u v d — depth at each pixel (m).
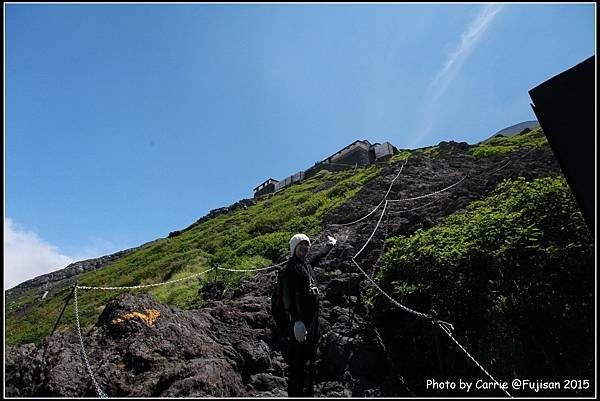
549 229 6.93
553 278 6.34
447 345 7.03
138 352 5.86
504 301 6.88
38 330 16.23
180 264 20.62
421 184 18.20
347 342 7.38
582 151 5.61
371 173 27.06
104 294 19.83
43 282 55.25
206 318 7.97
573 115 5.77
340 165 48.84
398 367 7.12
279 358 7.48
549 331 6.21
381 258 9.64
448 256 7.45
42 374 5.47
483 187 14.90
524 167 15.61
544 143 18.22
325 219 18.08
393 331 7.70
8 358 5.84
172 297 14.62
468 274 7.09
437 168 20.56
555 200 7.31
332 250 12.31
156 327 6.56
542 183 8.49
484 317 6.95
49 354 5.80
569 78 5.89
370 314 8.14
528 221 7.31
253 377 6.65
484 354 6.62
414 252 8.27
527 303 6.46
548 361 6.08
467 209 12.70
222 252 20.33
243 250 18.53
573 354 5.98
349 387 6.62
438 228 9.51
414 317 7.50
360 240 12.82
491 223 7.66
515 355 6.33
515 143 23.38
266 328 8.27
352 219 16.28
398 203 16.11
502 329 6.66
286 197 34.72
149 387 5.30
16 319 20.42
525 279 6.56
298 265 5.49
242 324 8.14
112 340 6.18
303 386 5.16
